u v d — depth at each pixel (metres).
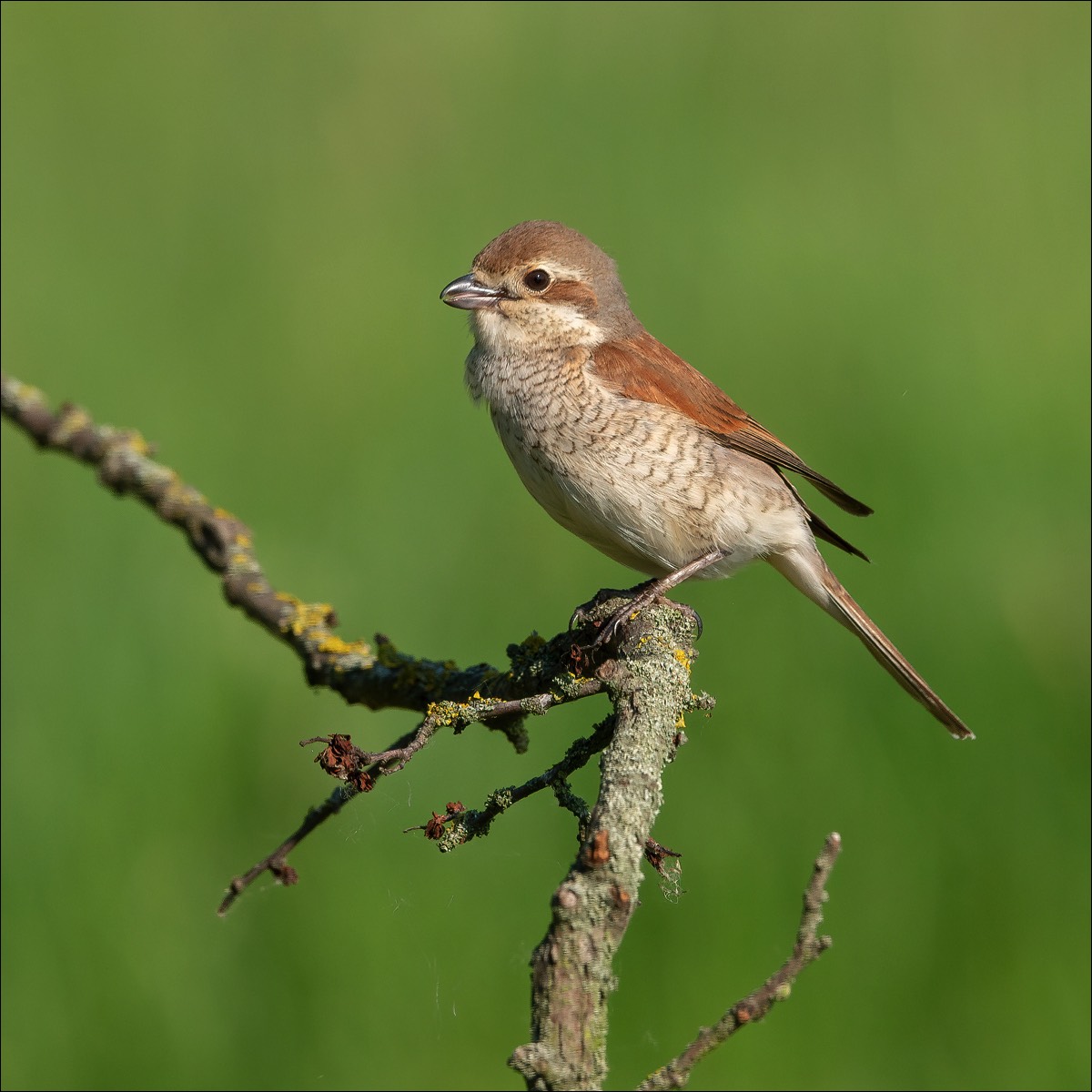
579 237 8.30
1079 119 14.33
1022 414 10.84
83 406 11.73
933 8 16.00
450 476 11.08
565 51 15.16
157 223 13.55
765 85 14.91
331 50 15.36
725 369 11.55
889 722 8.97
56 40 15.37
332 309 12.56
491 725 6.76
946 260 12.65
